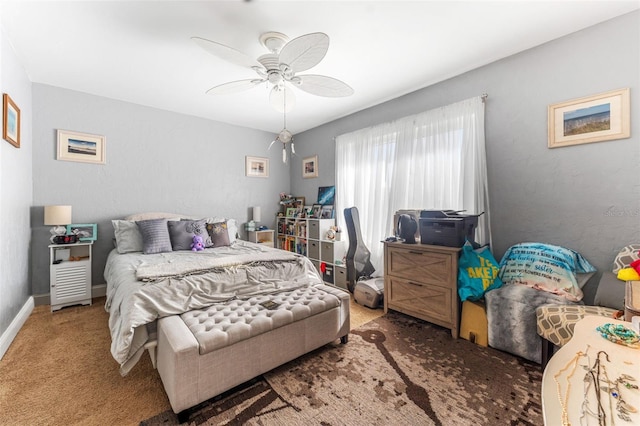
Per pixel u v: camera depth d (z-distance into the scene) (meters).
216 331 1.54
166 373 1.47
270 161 4.96
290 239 4.71
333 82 2.14
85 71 2.71
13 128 2.29
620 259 1.84
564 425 0.56
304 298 2.09
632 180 1.90
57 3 1.77
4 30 2.06
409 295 2.57
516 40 2.21
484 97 2.55
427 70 2.68
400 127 3.21
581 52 2.08
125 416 1.41
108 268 2.79
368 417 1.40
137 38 2.17
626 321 1.07
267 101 3.50
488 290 2.15
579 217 2.12
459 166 2.73
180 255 2.88
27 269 2.75
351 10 1.85
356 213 3.51
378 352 2.03
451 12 1.88
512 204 2.45
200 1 1.77
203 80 2.90
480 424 1.36
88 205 3.26
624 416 0.57
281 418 1.40
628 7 1.84
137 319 1.58
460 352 2.03
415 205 3.04
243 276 2.18
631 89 1.89
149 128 3.68
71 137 3.14
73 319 2.62
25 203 2.69
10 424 1.35
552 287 1.92
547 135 2.24
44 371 1.78
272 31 2.07
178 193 3.94
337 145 4.12
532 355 1.86
